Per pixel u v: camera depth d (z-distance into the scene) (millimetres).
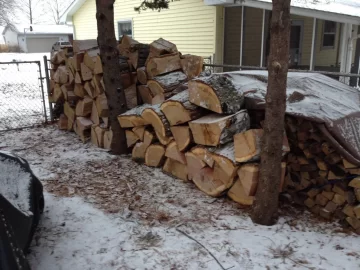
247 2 8680
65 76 6113
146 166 4684
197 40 10773
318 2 9203
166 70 4875
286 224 3217
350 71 9656
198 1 10445
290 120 3328
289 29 2787
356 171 3002
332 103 3570
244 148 3225
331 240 2977
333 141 3021
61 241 3012
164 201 3713
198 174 3865
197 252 2842
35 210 2889
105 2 4496
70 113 6391
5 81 14258
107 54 4707
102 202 3723
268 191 3125
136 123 4633
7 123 7344
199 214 3422
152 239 3035
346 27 9133
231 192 3611
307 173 3357
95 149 5484
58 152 5398
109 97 4930
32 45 41344
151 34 12617
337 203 3186
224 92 3492
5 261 1922
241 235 3055
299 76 4086
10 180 2742
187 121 3785
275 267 2656
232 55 10414
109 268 2674
